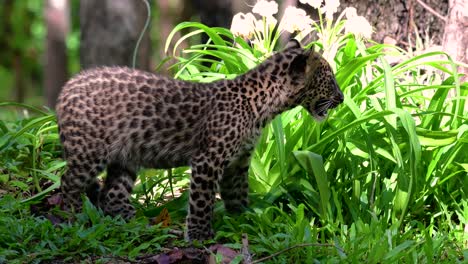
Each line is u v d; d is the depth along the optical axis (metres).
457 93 11.48
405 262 9.86
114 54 25.34
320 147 11.67
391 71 11.49
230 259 9.70
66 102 11.08
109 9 25.20
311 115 11.30
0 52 49.78
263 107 10.89
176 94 11.06
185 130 10.99
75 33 46.34
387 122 11.34
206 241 10.36
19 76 50.00
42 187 12.85
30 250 9.83
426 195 11.67
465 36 14.20
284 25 13.12
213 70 13.98
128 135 11.05
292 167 11.80
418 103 13.49
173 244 10.39
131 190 11.58
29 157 13.53
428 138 11.56
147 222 10.94
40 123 12.73
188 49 14.41
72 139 11.05
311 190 11.56
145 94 11.05
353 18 12.57
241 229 10.95
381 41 16.30
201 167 10.73
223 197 11.51
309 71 10.90
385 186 11.52
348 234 10.80
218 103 10.78
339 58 13.25
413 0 16.25
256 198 11.70
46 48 39.53
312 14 16.58
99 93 11.04
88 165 11.09
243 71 12.68
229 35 13.43
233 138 10.73
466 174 11.99
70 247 9.97
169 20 37.59
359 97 12.17
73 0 46.47
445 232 10.99
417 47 15.54
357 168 11.72
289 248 9.52
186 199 11.95
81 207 11.18
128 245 10.08
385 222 10.92
